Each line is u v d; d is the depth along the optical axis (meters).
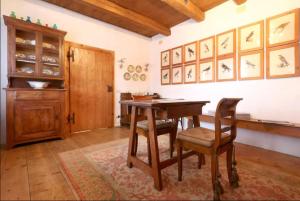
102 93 3.72
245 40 2.65
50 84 2.94
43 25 2.77
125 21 3.69
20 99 2.37
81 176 1.59
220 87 3.02
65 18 3.16
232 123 1.47
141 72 4.48
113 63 3.90
